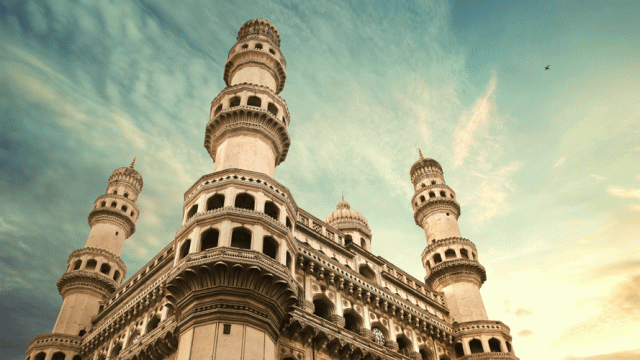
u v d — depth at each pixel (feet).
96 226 183.83
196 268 91.09
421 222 196.03
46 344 143.23
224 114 129.90
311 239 128.88
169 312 110.52
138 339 114.42
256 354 85.40
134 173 209.05
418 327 139.54
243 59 156.35
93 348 139.95
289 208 114.62
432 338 143.33
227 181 109.19
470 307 157.79
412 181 213.05
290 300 97.30
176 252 102.89
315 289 117.29
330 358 108.37
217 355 82.48
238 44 163.43
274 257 106.63
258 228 100.89
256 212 102.89
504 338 148.15
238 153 121.49
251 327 88.38
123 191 200.95
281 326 99.91
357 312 123.54
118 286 170.30
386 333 128.26
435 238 184.44
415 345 133.69
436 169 209.36
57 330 150.51
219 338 84.89
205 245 102.83
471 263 166.30
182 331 89.97
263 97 137.90
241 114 130.00
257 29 171.63
